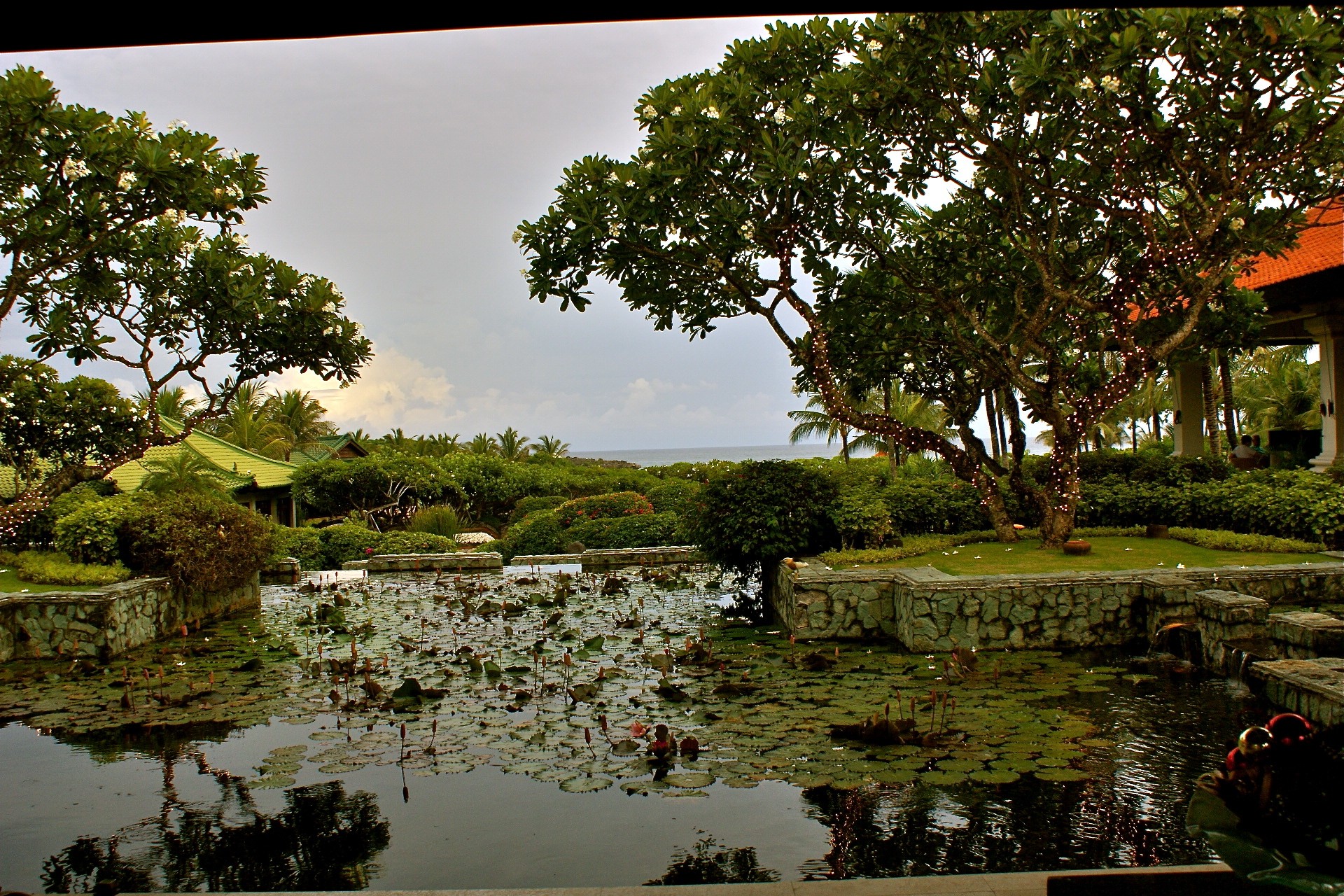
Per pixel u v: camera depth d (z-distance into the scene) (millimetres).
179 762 5379
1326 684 5039
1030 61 7676
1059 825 4090
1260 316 11492
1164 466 11555
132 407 12391
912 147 9250
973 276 10461
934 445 10250
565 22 2090
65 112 7531
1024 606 7676
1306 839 2365
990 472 11633
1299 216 8672
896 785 4621
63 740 5895
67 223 7961
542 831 4258
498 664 7531
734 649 8000
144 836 4328
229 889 3760
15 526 9703
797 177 8469
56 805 4742
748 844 4062
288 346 10539
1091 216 9711
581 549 15219
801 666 7188
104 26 2082
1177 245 8562
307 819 4477
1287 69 7211
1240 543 8711
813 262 10477
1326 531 8602
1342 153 8133
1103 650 7480
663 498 17391
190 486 13773
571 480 27656
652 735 5418
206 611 10891
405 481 23172
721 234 8953
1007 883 3023
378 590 12586
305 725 6035
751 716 5809
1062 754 4898
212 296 9805
